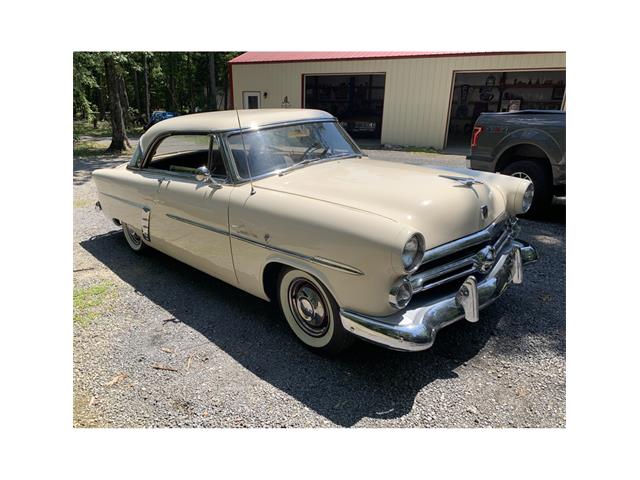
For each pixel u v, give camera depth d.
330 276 2.66
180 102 39.12
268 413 2.52
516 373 2.83
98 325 3.47
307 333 3.08
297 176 3.39
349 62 16.19
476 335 3.25
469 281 2.63
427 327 2.52
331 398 2.63
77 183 9.12
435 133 15.48
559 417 2.46
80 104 19.30
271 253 2.99
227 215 3.26
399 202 2.79
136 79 34.78
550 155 5.91
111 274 4.47
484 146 6.59
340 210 2.68
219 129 3.44
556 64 13.29
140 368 2.94
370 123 19.66
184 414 2.53
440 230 2.71
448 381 2.76
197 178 3.42
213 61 31.81
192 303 3.82
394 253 2.34
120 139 14.32
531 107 18.97
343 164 3.77
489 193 3.28
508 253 3.26
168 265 4.70
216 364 2.97
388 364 2.94
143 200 4.24
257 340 3.24
